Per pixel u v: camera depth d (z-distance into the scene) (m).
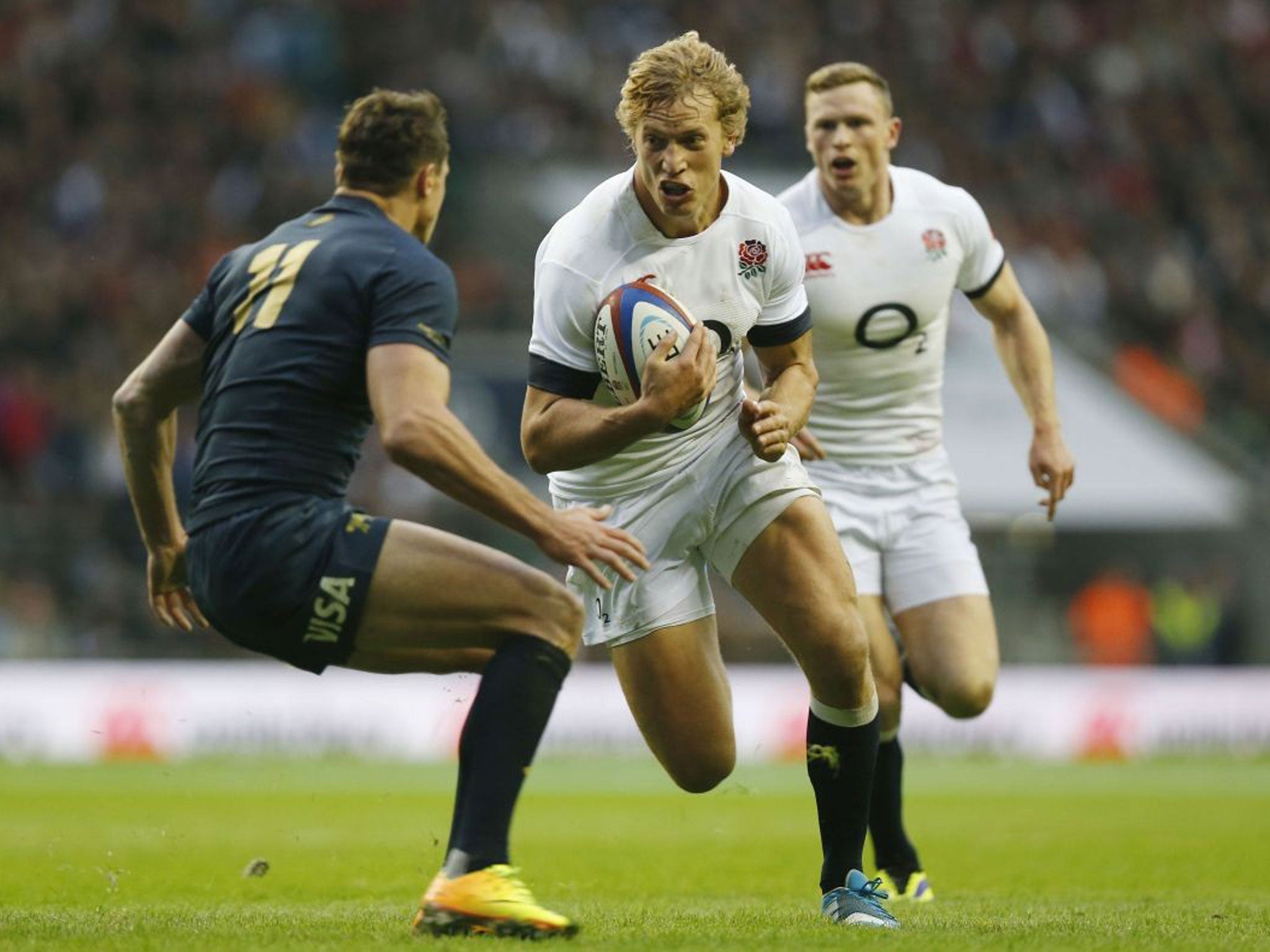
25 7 96.00
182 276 86.69
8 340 79.62
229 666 64.12
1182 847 34.97
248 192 91.88
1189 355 100.94
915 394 27.77
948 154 107.31
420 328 16.67
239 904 23.61
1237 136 116.31
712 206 20.42
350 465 17.30
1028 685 68.75
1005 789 54.09
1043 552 89.69
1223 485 89.00
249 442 16.81
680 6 110.12
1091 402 92.50
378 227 17.39
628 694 21.88
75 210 88.06
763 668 68.69
